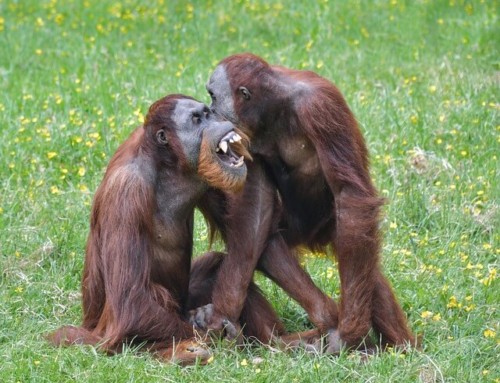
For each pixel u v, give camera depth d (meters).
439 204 13.73
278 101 10.55
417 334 11.04
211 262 11.69
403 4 21.84
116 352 10.34
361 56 19.08
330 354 10.43
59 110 16.75
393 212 13.60
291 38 20.61
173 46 20.58
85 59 19.55
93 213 10.87
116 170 10.61
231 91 10.59
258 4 22.36
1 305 11.57
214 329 10.64
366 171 10.61
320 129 10.29
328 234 11.30
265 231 10.85
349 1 22.14
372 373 9.84
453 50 19.31
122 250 10.34
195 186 10.80
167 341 10.41
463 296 11.73
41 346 10.55
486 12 20.72
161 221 10.84
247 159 10.71
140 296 10.34
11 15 22.45
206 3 22.58
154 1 22.86
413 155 14.75
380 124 15.74
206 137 10.44
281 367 9.97
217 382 9.74
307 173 10.80
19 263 12.62
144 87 17.52
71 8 22.89
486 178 14.26
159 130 10.58
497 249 12.75
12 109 16.67
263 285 12.35
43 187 14.45
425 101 16.67
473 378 9.85
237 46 20.30
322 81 10.59
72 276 12.55
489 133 15.43
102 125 15.89
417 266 12.47
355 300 10.32
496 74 17.69
